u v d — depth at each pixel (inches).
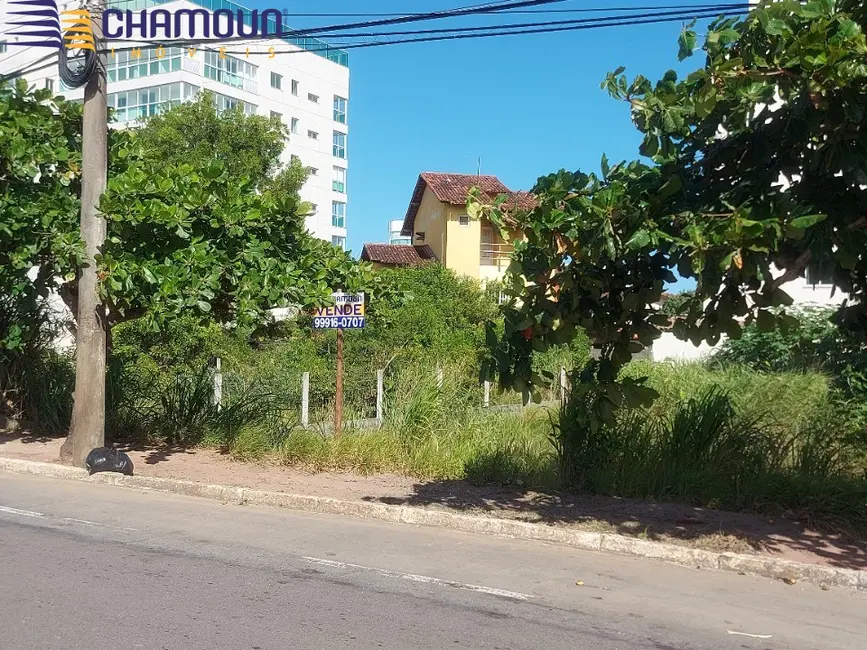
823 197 256.1
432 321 857.5
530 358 305.4
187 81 1718.8
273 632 205.8
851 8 247.9
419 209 1551.4
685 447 382.3
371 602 232.2
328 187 2244.1
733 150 273.1
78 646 191.9
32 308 465.4
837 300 760.3
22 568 253.4
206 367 545.6
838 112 239.1
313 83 2165.4
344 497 368.8
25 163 436.5
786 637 215.3
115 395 521.0
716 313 271.4
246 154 1002.1
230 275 419.2
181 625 208.2
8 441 513.7
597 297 284.8
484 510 346.6
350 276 472.1
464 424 470.6
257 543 297.0
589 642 206.5
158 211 395.5
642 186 268.8
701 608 237.3
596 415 328.5
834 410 454.6
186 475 417.4
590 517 335.0
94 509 347.3
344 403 565.9
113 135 486.3
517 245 286.5
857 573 262.2
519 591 247.8
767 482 348.2
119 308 433.7
